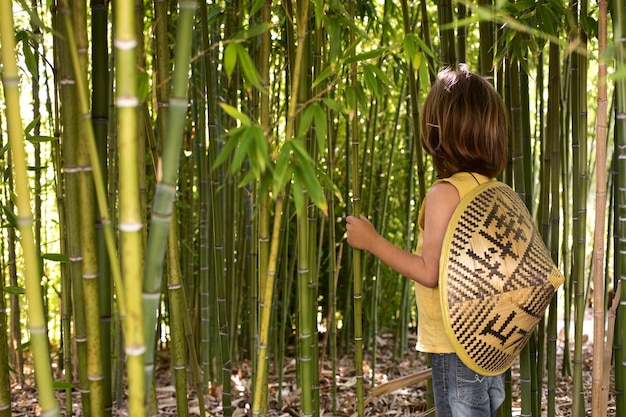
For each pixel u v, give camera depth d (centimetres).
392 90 361
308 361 143
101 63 117
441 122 158
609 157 338
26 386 305
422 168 192
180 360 147
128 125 91
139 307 95
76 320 129
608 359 154
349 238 162
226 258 300
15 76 96
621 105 140
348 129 270
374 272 330
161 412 275
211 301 295
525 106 195
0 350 133
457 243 146
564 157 285
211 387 301
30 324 99
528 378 187
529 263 148
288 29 163
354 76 142
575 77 197
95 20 116
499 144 158
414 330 415
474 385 155
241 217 316
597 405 148
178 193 305
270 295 122
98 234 121
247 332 345
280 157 106
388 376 328
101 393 114
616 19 123
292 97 113
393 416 271
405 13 183
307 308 143
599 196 142
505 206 152
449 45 199
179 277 145
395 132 325
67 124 111
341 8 126
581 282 178
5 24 94
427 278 153
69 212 119
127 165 92
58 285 374
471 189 153
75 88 110
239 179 289
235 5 233
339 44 122
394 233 392
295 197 106
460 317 145
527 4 162
